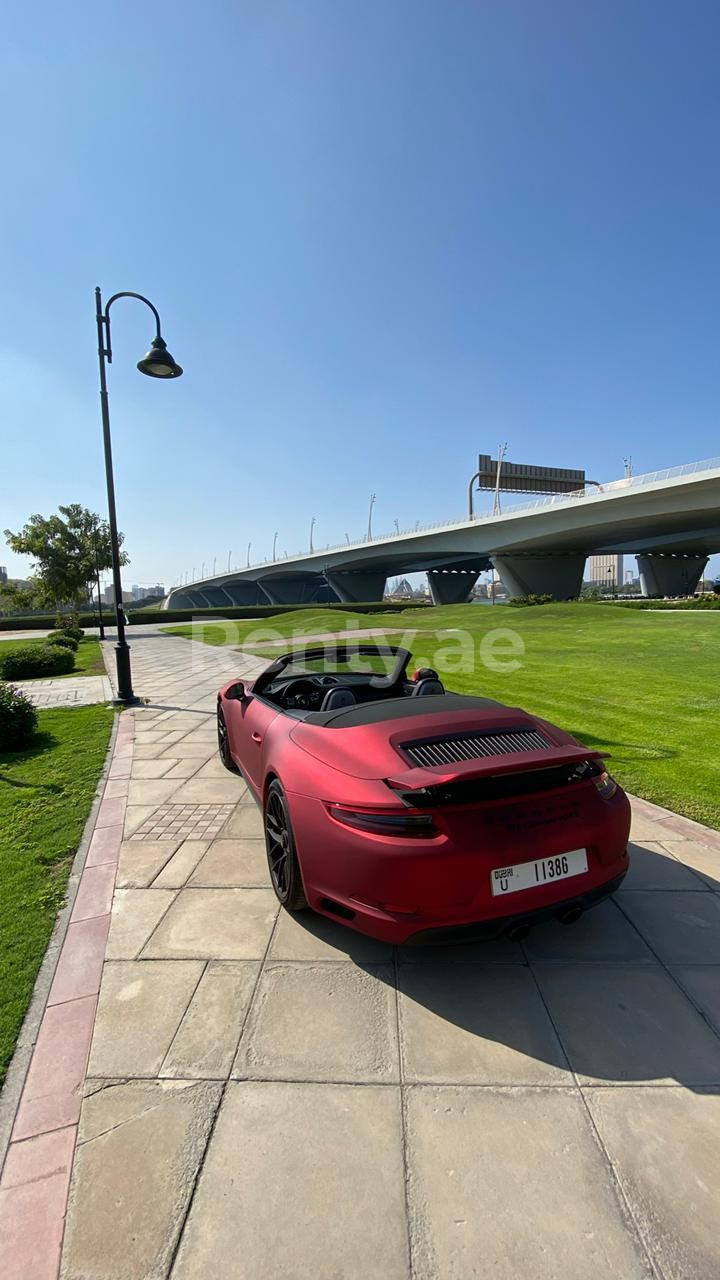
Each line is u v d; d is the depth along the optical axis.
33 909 2.92
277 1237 1.40
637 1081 1.84
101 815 4.19
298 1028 2.09
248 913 2.85
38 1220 1.46
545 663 12.20
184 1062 1.94
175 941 2.62
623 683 9.41
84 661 17.03
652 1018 2.11
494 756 2.33
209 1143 1.65
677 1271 1.31
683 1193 1.49
